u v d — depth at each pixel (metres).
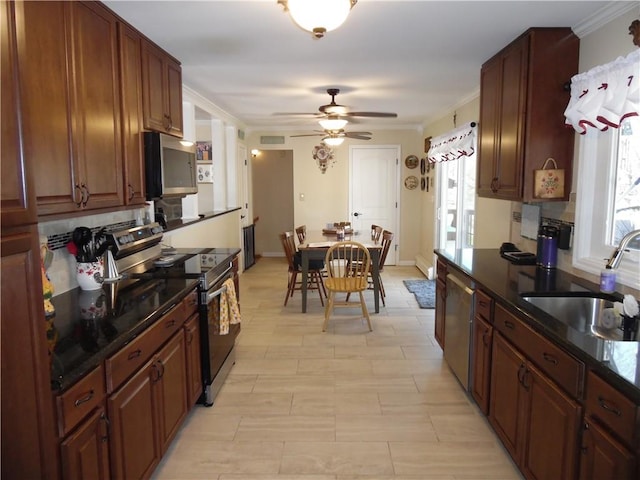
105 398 1.62
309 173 7.75
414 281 6.49
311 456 2.39
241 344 4.04
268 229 8.84
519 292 2.33
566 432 1.65
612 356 1.48
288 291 5.40
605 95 2.24
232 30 2.72
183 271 2.83
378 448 2.46
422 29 2.73
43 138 1.76
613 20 2.39
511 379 2.19
